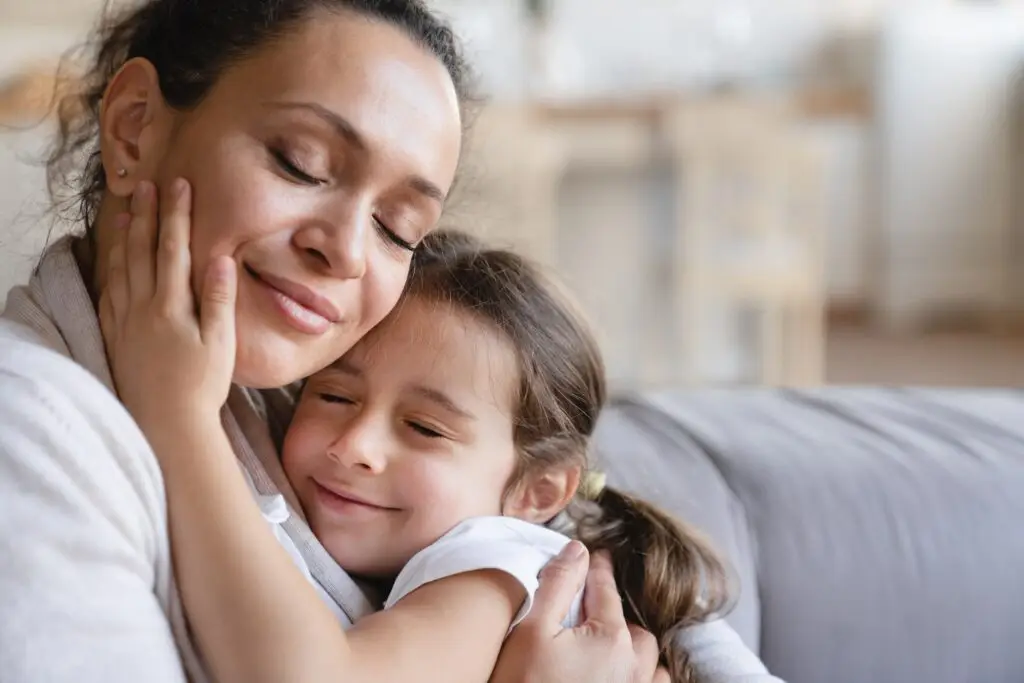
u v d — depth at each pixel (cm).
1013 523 114
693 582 98
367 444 81
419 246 91
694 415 134
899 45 493
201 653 61
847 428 129
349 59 66
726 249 314
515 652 77
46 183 98
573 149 316
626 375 330
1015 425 131
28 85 196
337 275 65
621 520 100
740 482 114
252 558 60
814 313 334
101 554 55
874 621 110
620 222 332
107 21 84
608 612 85
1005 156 498
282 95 64
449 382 85
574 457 95
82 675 53
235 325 65
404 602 73
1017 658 112
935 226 504
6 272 94
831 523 112
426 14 73
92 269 71
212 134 65
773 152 308
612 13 500
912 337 477
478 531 81
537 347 91
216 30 68
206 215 63
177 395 61
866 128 512
